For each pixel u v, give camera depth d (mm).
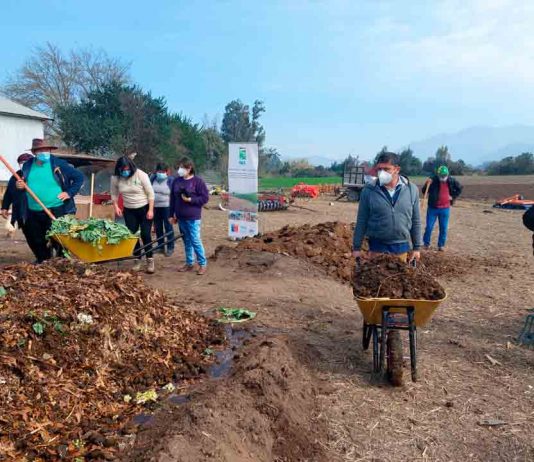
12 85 43969
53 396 4129
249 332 6453
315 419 4395
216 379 4992
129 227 9406
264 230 17938
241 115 69688
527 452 4070
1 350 4289
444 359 5797
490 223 21344
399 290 5004
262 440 3904
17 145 27906
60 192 8570
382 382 5160
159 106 40219
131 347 5172
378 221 5863
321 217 23281
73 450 3619
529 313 7688
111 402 4379
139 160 36812
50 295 5070
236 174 13750
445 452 4043
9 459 3402
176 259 10938
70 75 44469
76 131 35531
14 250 11836
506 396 4961
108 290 5512
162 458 3346
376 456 3965
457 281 9805
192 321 6258
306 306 7629
